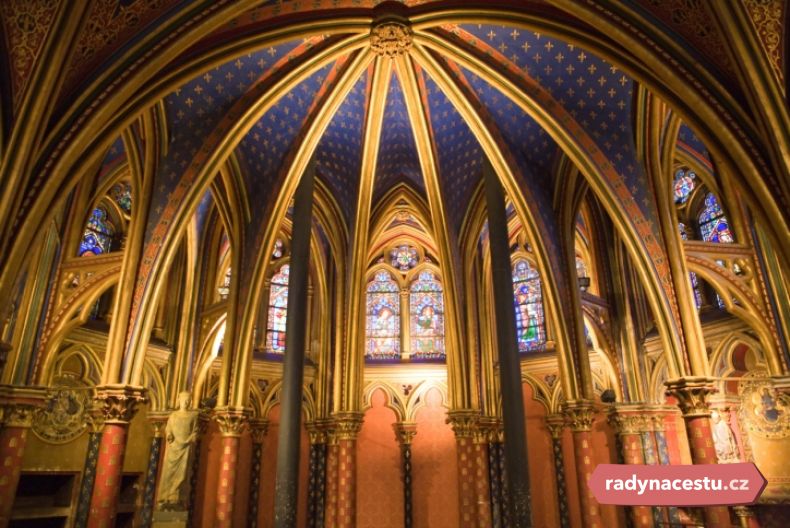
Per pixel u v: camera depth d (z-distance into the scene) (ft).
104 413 41.32
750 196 29.66
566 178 56.18
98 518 38.99
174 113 46.50
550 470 68.28
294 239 48.98
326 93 52.44
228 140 46.88
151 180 46.26
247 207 56.18
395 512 70.64
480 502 63.36
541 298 75.00
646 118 45.32
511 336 42.88
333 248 66.64
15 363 43.68
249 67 46.19
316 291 77.97
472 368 64.95
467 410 63.31
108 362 42.29
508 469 40.24
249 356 54.49
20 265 27.20
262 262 54.44
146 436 60.23
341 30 43.29
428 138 58.29
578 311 54.95
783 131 26.58
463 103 51.88
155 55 31.73
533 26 39.04
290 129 54.19
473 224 66.49
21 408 43.55
